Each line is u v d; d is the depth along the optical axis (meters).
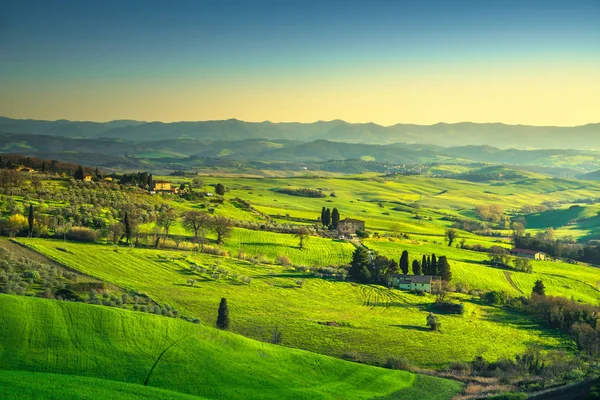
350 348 112.75
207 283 153.38
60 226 173.12
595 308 157.00
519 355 113.75
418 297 174.25
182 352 82.31
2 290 97.12
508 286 198.88
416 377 93.88
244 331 113.75
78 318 83.19
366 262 193.00
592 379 76.56
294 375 84.88
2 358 71.38
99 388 67.19
